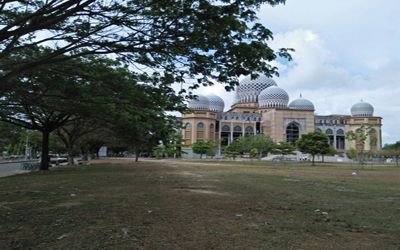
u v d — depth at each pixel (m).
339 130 130.38
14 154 87.88
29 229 8.04
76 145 51.62
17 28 9.36
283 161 74.62
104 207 10.94
